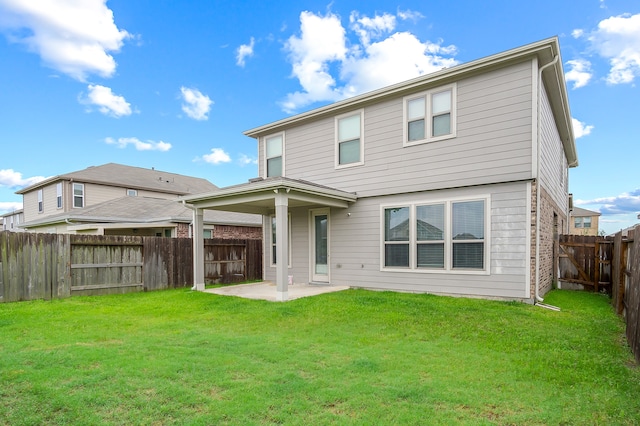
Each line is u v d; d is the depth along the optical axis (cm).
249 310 698
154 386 330
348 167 1020
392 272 932
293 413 283
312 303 749
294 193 846
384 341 488
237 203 941
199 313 687
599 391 328
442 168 859
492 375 365
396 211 934
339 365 392
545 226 873
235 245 1261
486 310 668
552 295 882
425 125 887
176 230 1505
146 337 508
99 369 371
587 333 528
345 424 267
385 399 307
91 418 274
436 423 269
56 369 369
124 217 1584
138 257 1031
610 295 891
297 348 455
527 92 754
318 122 1093
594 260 964
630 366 398
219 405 294
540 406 298
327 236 1066
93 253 948
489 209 795
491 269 788
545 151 867
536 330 541
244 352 435
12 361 392
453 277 837
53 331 540
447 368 384
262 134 1238
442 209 859
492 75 796
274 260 1225
